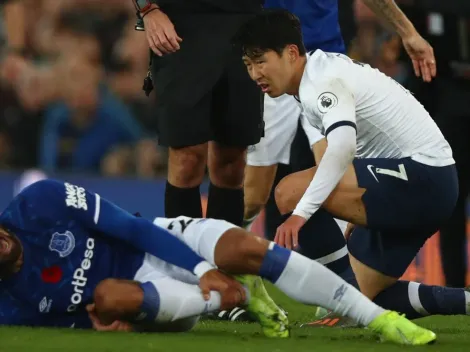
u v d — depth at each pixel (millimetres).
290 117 18344
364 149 13398
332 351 10336
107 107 32812
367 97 12930
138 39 33719
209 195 16250
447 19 20516
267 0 18500
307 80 12789
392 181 12797
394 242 13352
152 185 28328
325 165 12164
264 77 12930
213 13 15367
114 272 11883
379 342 11141
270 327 11555
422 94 20844
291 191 12961
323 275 11109
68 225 11586
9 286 11625
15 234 11438
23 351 10078
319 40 18672
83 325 11875
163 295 11109
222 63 15312
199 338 11148
